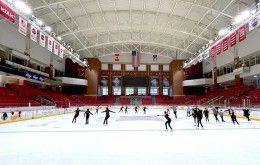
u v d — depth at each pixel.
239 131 13.90
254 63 33.44
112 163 6.48
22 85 34.78
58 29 36.84
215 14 31.45
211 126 16.80
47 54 41.16
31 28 22.16
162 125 17.56
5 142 9.99
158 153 7.79
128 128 15.54
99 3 33.28
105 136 11.85
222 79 42.72
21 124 18.09
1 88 28.33
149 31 44.66
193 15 34.53
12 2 19.66
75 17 35.75
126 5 34.72
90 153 7.80
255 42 31.16
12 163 6.46
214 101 37.75
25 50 32.59
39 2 27.73
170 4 33.31
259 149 8.45
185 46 48.47
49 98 35.72
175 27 40.72
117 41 48.47
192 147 8.85
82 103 47.00
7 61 27.64
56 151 8.12
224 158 7.03
